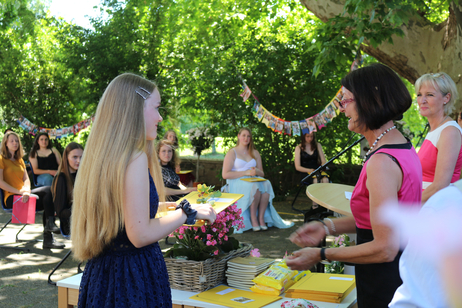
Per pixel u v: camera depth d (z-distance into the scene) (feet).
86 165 4.44
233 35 28.02
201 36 28.48
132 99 4.55
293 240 5.07
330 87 25.59
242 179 17.60
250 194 18.07
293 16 29.19
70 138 32.63
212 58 27.50
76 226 4.50
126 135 4.38
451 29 14.89
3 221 20.30
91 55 29.04
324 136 26.55
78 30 29.55
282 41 27.35
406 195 4.02
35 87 32.22
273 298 6.47
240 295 6.62
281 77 26.21
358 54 14.66
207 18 28.32
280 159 26.86
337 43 15.90
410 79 16.70
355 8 15.31
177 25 29.17
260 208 18.72
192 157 31.37
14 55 32.12
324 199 6.96
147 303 4.39
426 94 7.47
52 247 15.43
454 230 1.94
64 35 29.96
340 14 16.26
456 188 2.10
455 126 7.04
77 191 4.50
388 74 4.34
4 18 31.60
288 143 26.81
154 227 4.35
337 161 26.63
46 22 31.78
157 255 4.70
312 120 16.30
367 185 4.13
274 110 26.89
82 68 29.37
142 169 4.32
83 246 4.42
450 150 6.84
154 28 29.32
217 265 7.14
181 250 7.21
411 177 4.04
